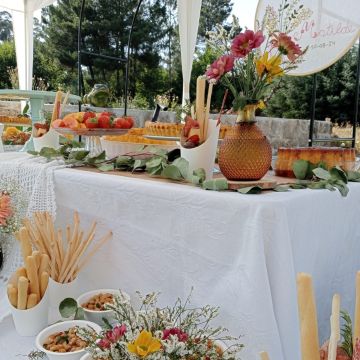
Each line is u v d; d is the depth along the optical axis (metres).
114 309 0.71
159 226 0.88
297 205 0.76
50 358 0.76
